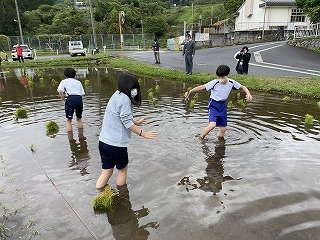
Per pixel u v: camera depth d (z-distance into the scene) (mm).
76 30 58250
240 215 3848
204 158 5477
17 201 4266
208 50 30500
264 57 21609
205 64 19047
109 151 4277
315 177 4770
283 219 3754
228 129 6965
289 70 15469
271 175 4836
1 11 59156
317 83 11375
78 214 3947
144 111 8688
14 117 8555
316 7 22453
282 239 3410
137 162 5336
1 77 18781
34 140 6621
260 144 6062
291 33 42000
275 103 9578
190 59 14750
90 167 5277
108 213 3959
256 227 3615
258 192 4363
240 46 33906
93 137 6715
